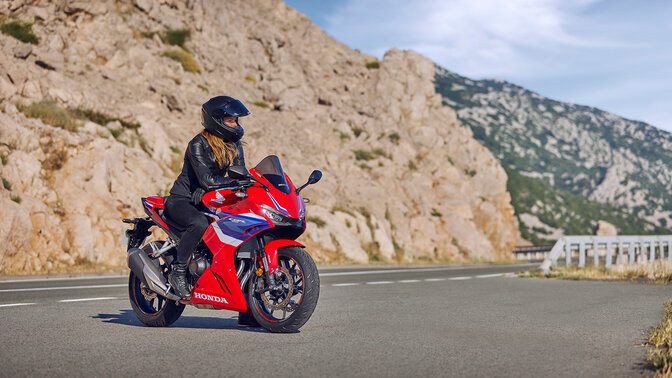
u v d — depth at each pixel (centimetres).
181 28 3666
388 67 4794
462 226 4147
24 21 2697
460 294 1172
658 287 1344
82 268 1897
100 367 479
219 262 656
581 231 18888
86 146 2239
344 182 3516
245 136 3134
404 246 3569
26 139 2080
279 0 4919
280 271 642
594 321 775
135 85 2978
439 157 4619
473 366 492
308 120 3841
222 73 3691
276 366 486
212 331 673
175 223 697
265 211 638
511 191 18475
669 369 452
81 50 2894
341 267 2512
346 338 625
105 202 2159
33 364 488
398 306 948
